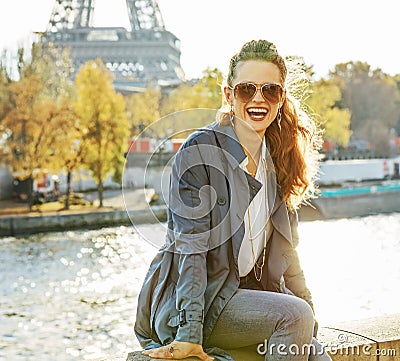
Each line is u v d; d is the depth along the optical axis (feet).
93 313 75.77
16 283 97.45
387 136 291.38
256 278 15.51
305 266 93.91
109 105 183.62
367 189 206.18
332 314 63.67
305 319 13.91
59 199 191.01
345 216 194.08
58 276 103.91
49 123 178.81
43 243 144.66
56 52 185.88
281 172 15.64
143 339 15.65
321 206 189.57
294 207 15.98
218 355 14.46
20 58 178.29
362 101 289.74
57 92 181.88
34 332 67.62
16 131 176.86
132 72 272.51
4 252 131.95
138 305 15.56
